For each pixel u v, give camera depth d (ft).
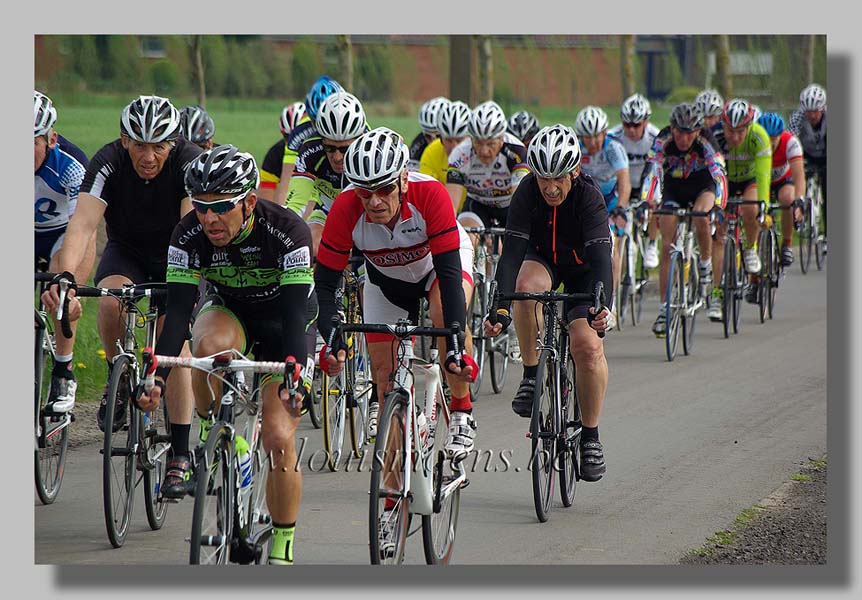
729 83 204.13
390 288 57.52
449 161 92.79
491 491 65.10
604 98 447.42
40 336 58.70
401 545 47.47
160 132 55.16
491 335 58.54
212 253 46.75
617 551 54.08
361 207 51.83
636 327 125.29
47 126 63.26
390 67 452.35
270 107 424.46
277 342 50.16
